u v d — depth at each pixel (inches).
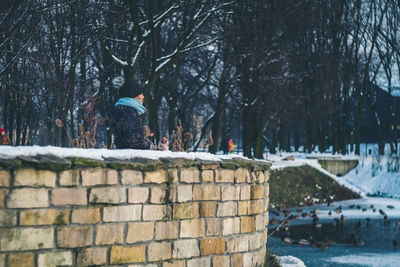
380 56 1914.4
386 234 876.0
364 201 1366.9
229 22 1000.2
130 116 236.1
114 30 807.7
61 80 699.4
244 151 1370.6
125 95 242.4
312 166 1497.3
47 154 190.4
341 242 798.5
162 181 219.5
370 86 2014.0
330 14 1749.5
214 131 1223.5
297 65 1518.2
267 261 345.1
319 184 1398.9
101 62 925.2
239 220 255.6
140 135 238.4
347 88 1919.3
